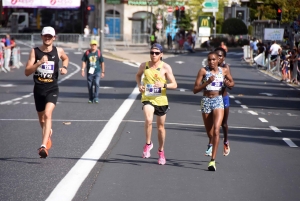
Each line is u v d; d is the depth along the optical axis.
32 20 178.75
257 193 18.06
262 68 90.06
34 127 31.00
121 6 165.75
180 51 131.12
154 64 21.78
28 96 48.28
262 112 40.34
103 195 17.48
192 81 66.25
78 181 19.02
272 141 28.09
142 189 18.28
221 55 22.59
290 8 100.12
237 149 25.67
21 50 116.75
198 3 166.62
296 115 39.28
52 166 21.36
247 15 156.88
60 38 134.00
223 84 22.38
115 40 134.88
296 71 66.12
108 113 37.16
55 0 125.81
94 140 27.02
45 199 16.84
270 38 95.06
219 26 169.38
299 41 79.25
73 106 41.03
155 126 31.98
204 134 29.47
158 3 161.00
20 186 18.39
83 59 43.06
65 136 28.05
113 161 22.41
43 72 22.11
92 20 168.88
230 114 38.66
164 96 21.83
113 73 76.50
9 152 24.06
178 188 18.47
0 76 71.19
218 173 20.75
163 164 22.00
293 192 18.30
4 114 36.38
